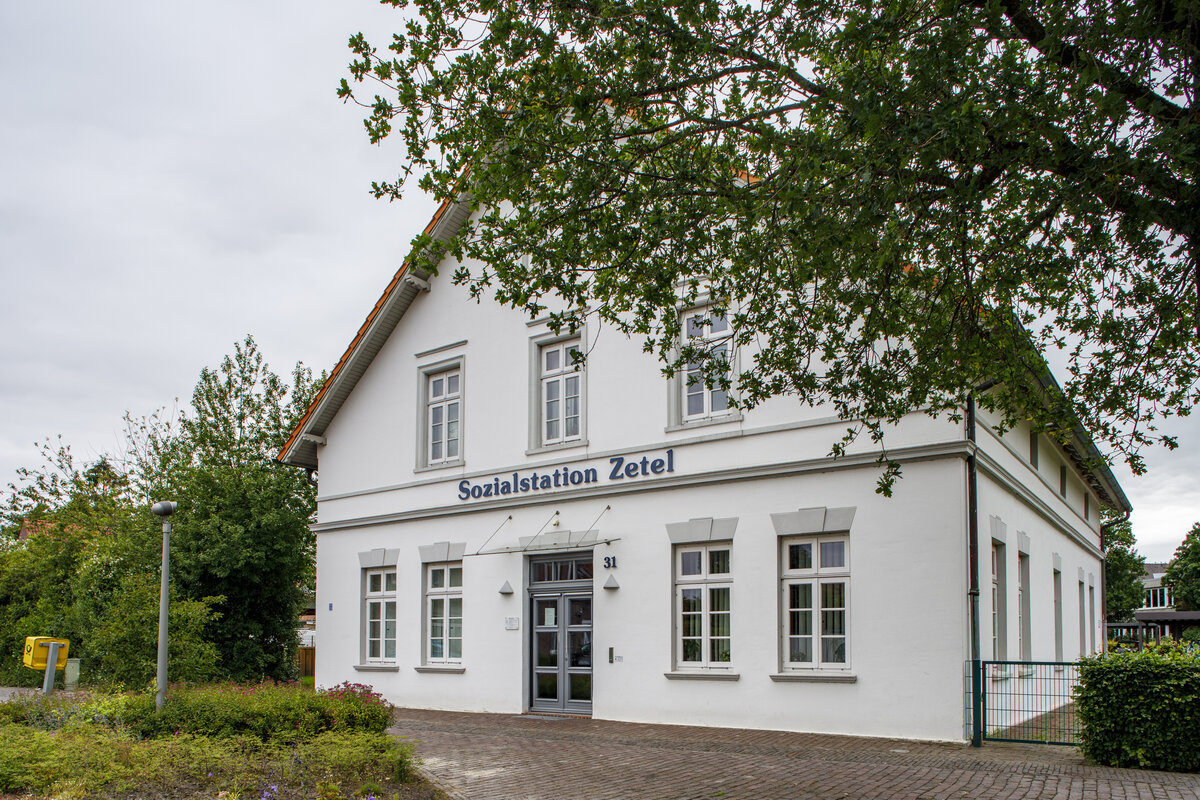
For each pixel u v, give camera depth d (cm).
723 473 1528
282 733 1133
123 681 1792
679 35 828
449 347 2028
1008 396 1078
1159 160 712
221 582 2375
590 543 1684
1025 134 754
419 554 2016
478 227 1991
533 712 1756
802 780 1013
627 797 945
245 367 3067
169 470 2575
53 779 909
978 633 1296
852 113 756
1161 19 691
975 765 1076
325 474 2288
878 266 863
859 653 1364
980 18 723
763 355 1034
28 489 3184
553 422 1827
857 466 1401
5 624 3038
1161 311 886
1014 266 841
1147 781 968
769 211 862
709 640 1533
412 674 1986
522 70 894
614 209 935
